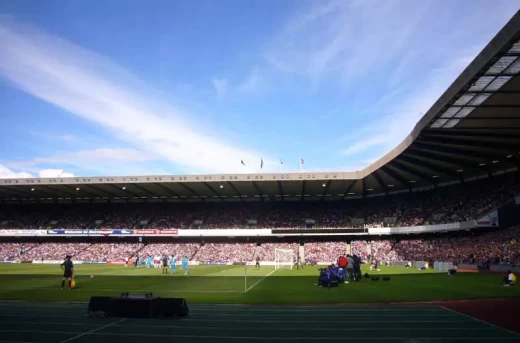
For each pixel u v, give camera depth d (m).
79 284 32.12
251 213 79.62
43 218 83.50
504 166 57.88
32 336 13.55
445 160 53.44
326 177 62.12
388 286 29.33
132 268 56.00
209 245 74.31
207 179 62.72
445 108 33.22
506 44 23.11
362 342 12.73
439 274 41.69
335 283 28.70
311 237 74.50
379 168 56.84
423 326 15.03
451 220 59.22
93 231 74.88
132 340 13.04
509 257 44.50
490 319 16.38
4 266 61.50
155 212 82.69
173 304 16.83
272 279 36.81
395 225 69.44
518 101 31.70
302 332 14.06
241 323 15.56
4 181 67.50
